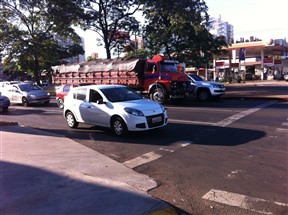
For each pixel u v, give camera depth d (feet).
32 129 40.57
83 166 23.45
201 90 69.97
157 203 16.53
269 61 204.13
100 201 16.94
